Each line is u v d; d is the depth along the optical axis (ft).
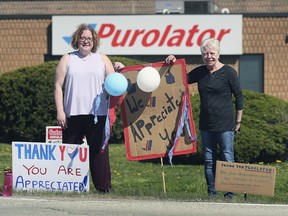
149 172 45.60
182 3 87.56
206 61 33.09
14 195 32.73
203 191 39.60
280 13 83.15
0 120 62.80
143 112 34.86
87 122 33.47
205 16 81.97
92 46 33.47
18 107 62.08
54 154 33.53
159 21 81.97
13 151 33.24
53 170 33.50
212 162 33.88
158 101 34.78
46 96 61.46
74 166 33.58
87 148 33.47
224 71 33.17
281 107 53.06
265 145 48.62
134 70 34.76
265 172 32.50
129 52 82.23
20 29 83.87
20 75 62.39
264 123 50.21
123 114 34.94
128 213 30.40
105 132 33.30
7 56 83.97
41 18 83.76
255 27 83.20
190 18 81.92
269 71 83.20
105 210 30.78
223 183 32.76
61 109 32.96
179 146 34.76
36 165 33.45
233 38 82.23
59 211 30.50
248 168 32.60
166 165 49.29
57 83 33.22
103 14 83.46
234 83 33.19
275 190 39.86
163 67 34.68
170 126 34.76
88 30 33.27
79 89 33.09
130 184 41.32
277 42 83.30
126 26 82.17
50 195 32.86
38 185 33.45
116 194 33.68
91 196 33.12
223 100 33.19
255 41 83.30
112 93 32.65
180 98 34.60
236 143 48.32
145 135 34.88
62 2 87.97
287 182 41.50
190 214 30.42
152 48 82.02
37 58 83.87
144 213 30.45
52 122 61.57
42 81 61.52
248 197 35.17
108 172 34.17
